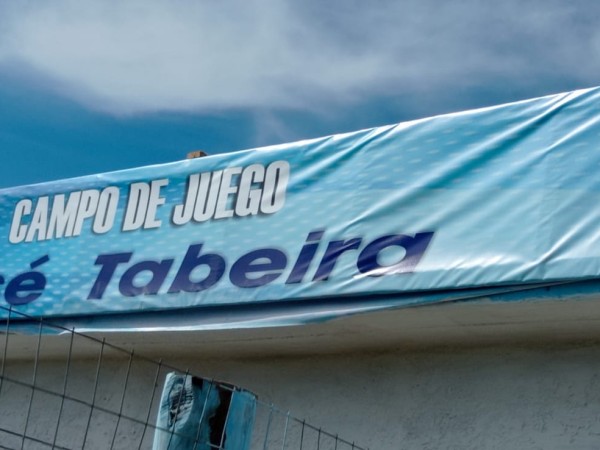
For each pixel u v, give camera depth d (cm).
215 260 727
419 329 687
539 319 640
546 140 621
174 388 452
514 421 673
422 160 664
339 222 682
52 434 862
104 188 811
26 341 829
